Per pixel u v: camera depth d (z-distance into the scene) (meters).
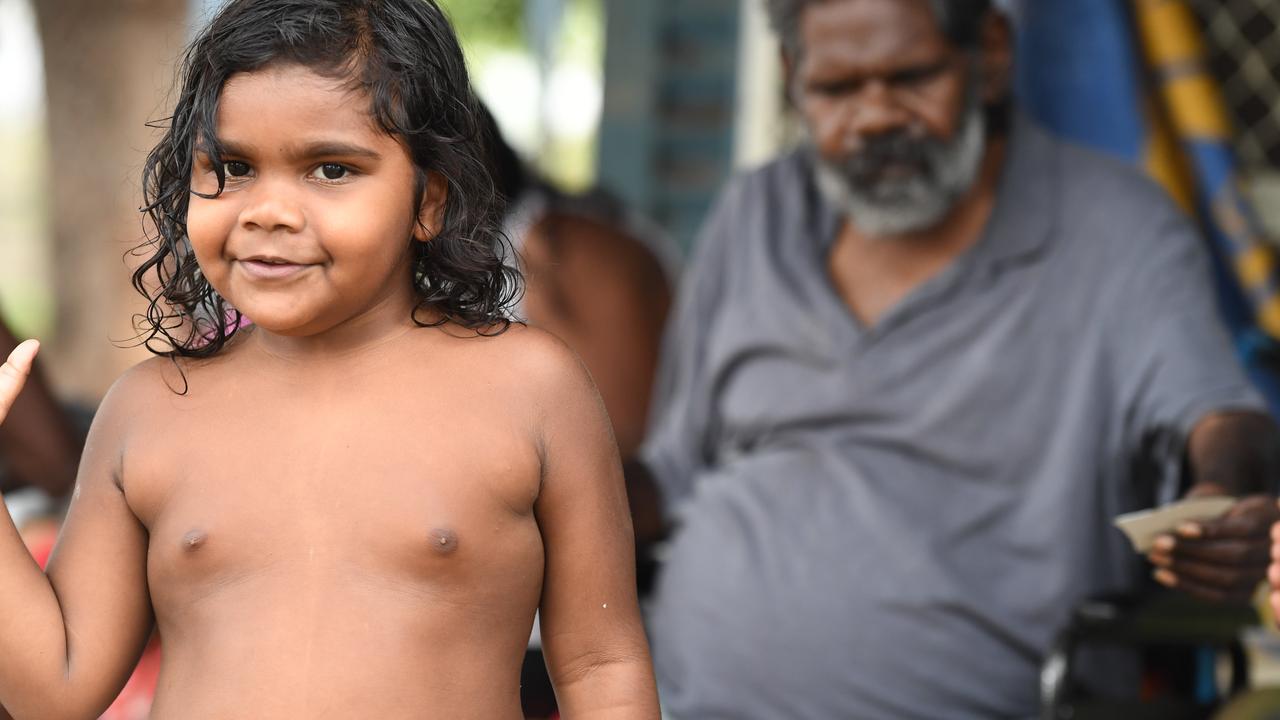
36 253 23.30
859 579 4.47
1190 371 4.34
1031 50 6.11
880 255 4.95
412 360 2.28
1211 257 5.80
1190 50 5.92
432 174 2.26
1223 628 3.96
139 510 2.26
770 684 4.50
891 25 4.58
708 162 9.42
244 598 2.15
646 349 5.87
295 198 2.11
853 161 4.69
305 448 2.20
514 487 2.23
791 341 4.96
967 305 4.68
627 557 2.43
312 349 2.26
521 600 2.26
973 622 4.39
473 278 2.34
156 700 2.20
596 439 2.36
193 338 2.38
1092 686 4.41
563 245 5.77
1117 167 4.83
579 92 19.95
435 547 2.15
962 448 4.58
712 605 4.69
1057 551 4.45
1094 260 4.62
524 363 2.31
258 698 2.10
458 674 2.17
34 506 4.66
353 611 2.13
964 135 4.67
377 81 2.14
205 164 2.13
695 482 5.33
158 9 12.48
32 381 4.19
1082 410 4.51
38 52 12.72
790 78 5.14
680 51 9.41
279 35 2.12
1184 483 4.26
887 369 4.73
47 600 2.22
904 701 4.37
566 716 2.42
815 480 4.72
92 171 12.69
